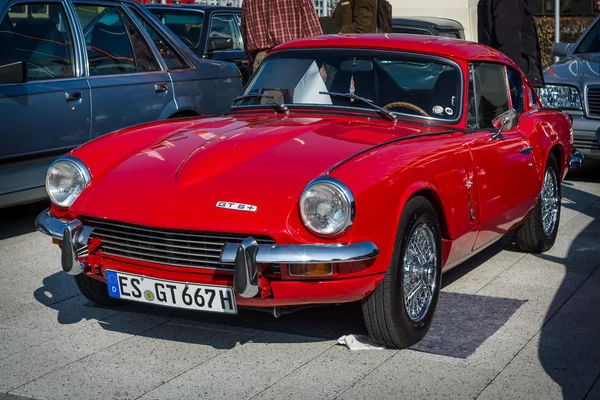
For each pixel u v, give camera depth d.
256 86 5.75
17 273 6.13
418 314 4.67
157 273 4.36
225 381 4.20
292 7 8.66
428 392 4.06
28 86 6.85
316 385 4.14
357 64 5.48
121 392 4.09
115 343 4.74
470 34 12.96
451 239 4.89
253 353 4.56
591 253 6.69
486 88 5.72
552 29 20.38
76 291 5.71
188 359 4.50
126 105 7.61
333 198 4.04
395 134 4.95
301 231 4.08
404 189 4.34
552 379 4.22
